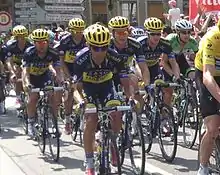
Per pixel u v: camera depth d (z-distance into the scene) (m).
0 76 13.21
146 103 8.49
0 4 40.75
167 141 8.16
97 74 6.66
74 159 8.52
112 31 7.85
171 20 15.23
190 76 9.34
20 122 12.51
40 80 9.58
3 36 22.34
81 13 19.56
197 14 13.00
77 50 10.16
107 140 6.45
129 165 7.29
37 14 19.94
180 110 9.17
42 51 9.09
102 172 6.49
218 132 5.89
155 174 7.36
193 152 8.74
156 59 8.98
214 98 5.76
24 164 8.24
